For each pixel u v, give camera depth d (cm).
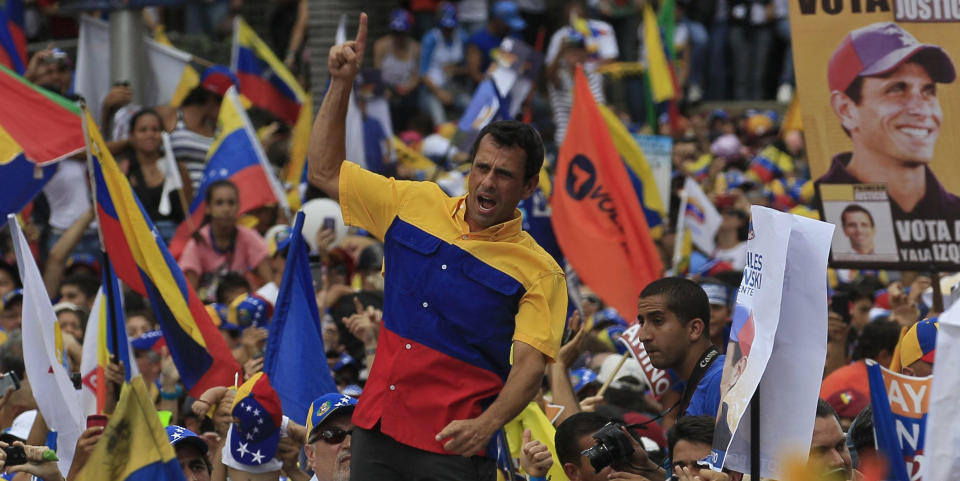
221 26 6219
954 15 2245
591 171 2897
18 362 2155
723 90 6544
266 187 3384
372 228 1470
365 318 2227
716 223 3747
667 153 3678
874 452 1659
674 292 1786
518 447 2056
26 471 1606
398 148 4206
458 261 1412
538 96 5591
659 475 1659
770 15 6425
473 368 1402
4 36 3872
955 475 1226
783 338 1370
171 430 1783
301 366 1983
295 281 2016
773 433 1370
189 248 3169
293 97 4662
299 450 1939
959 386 1227
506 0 6191
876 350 2273
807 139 2319
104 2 3822
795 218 1363
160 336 2417
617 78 5741
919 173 2264
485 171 1405
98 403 2094
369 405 1422
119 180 2120
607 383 2255
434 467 1390
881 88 2280
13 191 2781
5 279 3112
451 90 5800
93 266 3344
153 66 4097
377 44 5772
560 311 1412
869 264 2295
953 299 1764
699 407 1723
